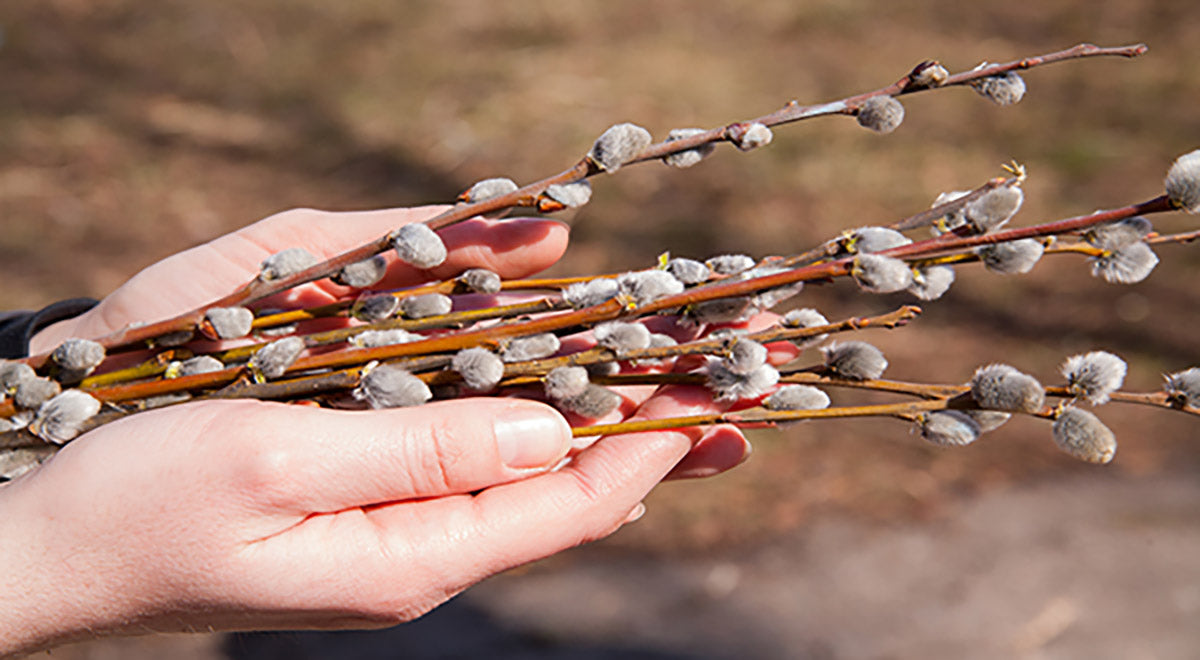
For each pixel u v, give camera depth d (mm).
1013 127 1825
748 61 2191
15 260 1436
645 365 577
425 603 543
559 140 1813
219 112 2008
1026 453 1096
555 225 605
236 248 621
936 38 2320
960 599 899
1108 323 1271
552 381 545
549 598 916
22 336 612
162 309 620
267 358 554
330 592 534
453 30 2430
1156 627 858
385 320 576
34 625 529
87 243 1507
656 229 1509
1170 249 1424
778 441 1114
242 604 534
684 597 914
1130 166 1653
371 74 2172
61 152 1780
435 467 532
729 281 551
